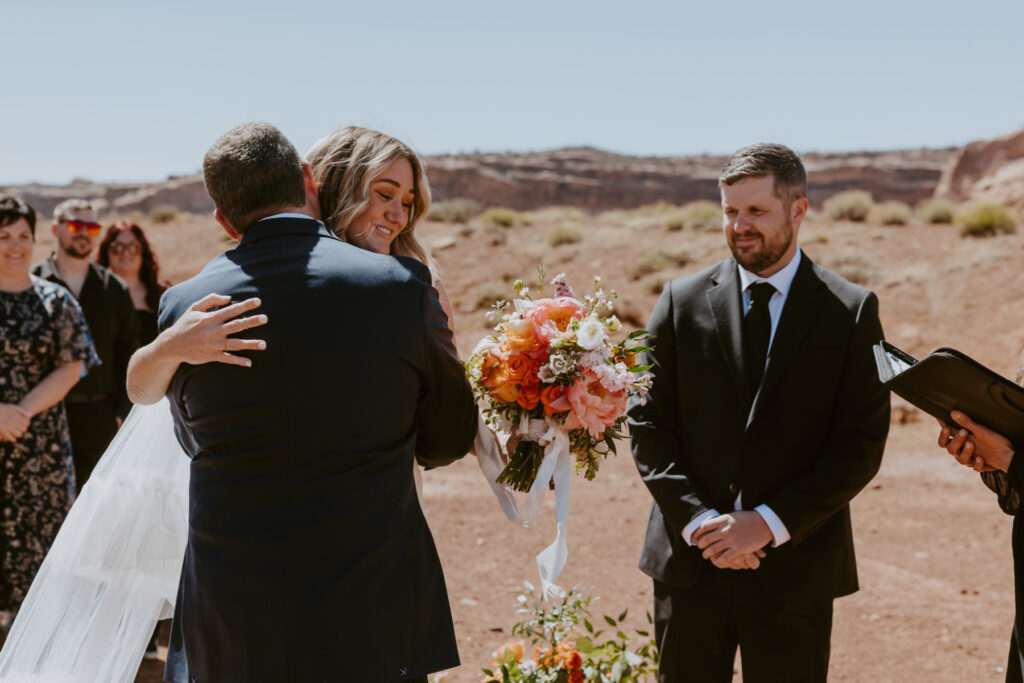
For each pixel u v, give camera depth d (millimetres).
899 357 2658
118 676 2629
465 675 4484
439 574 2277
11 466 4445
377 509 2119
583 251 23781
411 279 2260
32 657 2658
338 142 2668
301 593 2025
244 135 2299
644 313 18938
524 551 6883
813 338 2975
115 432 5184
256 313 2115
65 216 5004
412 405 2221
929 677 4777
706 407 3068
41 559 4480
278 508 2062
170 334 2072
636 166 102500
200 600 2119
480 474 9641
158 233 31547
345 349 2109
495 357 2543
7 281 4469
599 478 9625
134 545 2633
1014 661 2385
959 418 2432
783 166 2943
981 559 7008
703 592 3066
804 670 3004
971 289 17719
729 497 3018
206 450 2166
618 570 6504
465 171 95750
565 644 3387
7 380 4434
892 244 21578
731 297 3080
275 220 2258
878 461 2930
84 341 4598
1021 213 24500
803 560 2980
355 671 2035
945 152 101000
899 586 6355
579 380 2453
